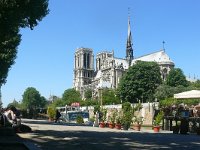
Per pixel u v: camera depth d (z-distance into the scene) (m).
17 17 19.92
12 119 29.23
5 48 34.69
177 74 148.12
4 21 19.69
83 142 22.06
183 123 35.81
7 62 36.72
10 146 17.61
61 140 23.12
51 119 76.50
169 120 44.47
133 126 47.72
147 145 20.89
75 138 24.94
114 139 24.94
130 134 31.92
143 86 135.25
